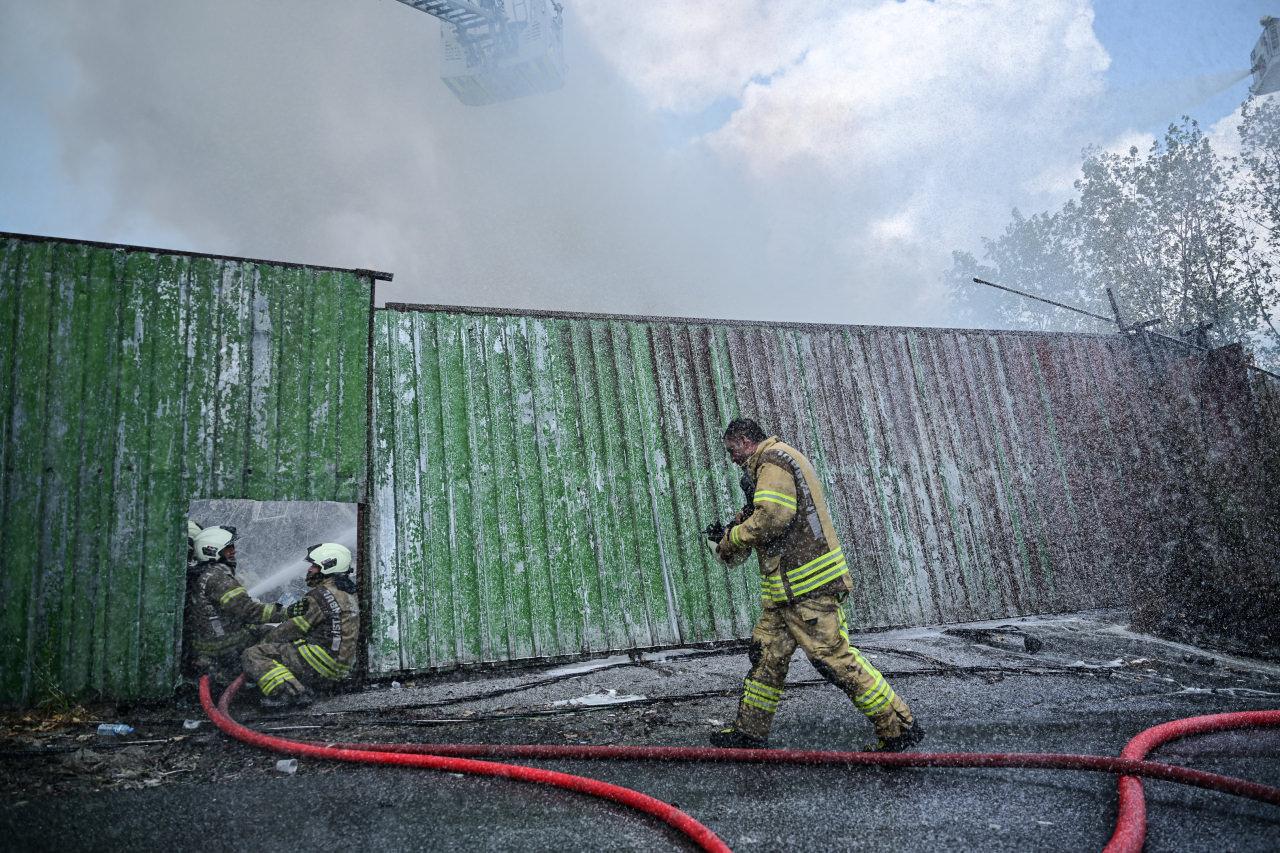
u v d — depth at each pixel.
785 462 3.49
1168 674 5.28
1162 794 2.76
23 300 5.18
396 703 4.89
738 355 7.87
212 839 2.57
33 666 4.75
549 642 6.36
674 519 7.11
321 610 4.95
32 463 4.99
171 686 4.99
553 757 3.40
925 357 8.70
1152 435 7.87
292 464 5.70
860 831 2.50
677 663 6.14
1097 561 8.62
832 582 3.34
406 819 2.73
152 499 5.23
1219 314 21.06
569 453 6.90
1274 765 3.09
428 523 6.23
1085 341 9.39
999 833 2.45
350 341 6.09
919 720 4.00
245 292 5.81
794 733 3.78
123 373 5.33
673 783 3.04
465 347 6.77
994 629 7.19
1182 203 22.62
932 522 8.14
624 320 7.48
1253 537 6.54
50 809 2.86
